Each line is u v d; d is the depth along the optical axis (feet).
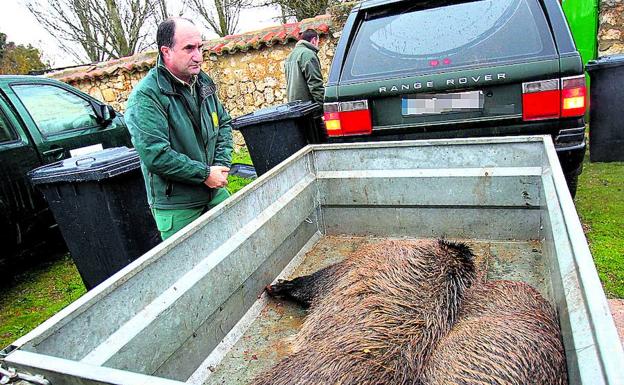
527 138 9.73
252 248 9.10
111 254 11.98
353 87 13.39
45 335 5.02
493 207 10.39
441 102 12.65
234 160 29.27
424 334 6.47
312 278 9.02
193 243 7.63
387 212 11.52
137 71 32.68
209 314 7.80
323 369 5.80
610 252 12.95
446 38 12.89
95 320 5.74
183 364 7.17
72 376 4.18
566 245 6.11
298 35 28.48
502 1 12.91
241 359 7.93
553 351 5.60
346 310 6.98
